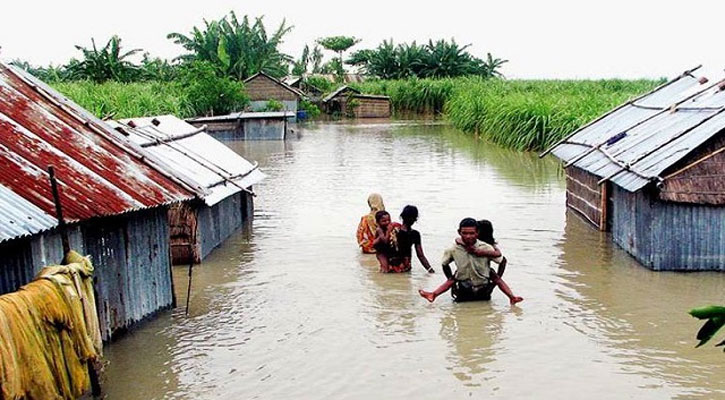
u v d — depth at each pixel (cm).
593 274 1042
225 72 5138
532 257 1148
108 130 910
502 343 782
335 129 4128
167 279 913
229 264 1132
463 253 916
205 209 1174
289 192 1795
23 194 648
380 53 6988
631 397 649
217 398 661
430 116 5356
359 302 934
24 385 524
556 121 2564
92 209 688
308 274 1067
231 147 3056
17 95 853
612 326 829
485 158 2477
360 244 1194
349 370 719
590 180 1373
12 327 517
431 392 665
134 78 4522
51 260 648
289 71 7638
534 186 1841
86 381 607
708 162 1011
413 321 857
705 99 1238
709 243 1035
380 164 2336
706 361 727
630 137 1294
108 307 783
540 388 670
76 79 4388
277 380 698
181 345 790
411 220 1059
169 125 1465
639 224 1088
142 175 833
